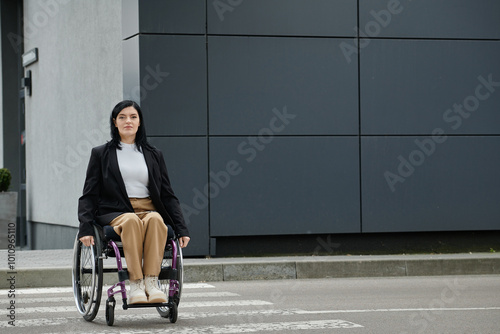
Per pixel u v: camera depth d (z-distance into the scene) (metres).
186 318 8.62
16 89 23.69
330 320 8.45
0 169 19.09
